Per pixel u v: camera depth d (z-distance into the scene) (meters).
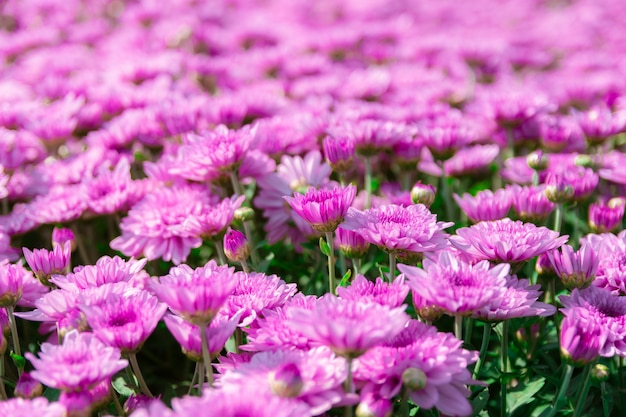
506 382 2.05
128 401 1.80
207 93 4.30
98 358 1.54
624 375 2.21
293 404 1.38
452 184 3.26
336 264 2.64
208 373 1.62
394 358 1.58
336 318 1.51
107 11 6.64
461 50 4.78
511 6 7.66
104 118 3.65
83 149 3.60
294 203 1.98
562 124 3.27
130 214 2.42
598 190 3.15
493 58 4.87
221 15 6.12
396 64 4.97
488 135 3.59
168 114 3.13
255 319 1.83
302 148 3.13
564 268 1.92
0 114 3.45
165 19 5.75
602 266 2.04
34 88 4.25
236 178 2.39
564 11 7.29
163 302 1.81
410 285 1.66
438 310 1.84
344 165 2.49
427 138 2.84
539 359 2.37
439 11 7.16
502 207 2.25
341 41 5.09
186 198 2.43
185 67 4.46
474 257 1.98
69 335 1.63
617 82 4.07
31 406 1.40
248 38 5.43
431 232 1.88
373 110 3.34
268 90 4.14
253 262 2.43
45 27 5.57
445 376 1.55
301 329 1.47
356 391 1.62
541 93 3.65
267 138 3.01
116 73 4.14
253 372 1.51
